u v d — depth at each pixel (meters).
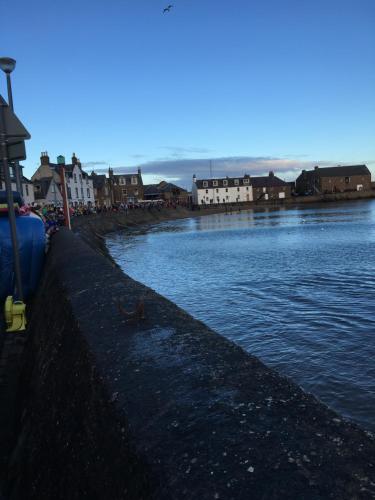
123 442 1.94
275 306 13.91
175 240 43.81
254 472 1.49
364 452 1.58
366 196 126.12
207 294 16.48
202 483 1.48
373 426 6.60
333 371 8.68
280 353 9.80
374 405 7.27
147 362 2.60
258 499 1.36
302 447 1.61
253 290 16.59
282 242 34.34
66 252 8.49
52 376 3.65
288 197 128.25
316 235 38.44
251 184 130.25
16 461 3.57
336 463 1.51
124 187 108.38
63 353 3.67
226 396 2.06
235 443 1.66
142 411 2.05
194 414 1.92
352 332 10.91
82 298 4.54
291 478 1.44
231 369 2.40
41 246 9.07
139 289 4.79
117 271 6.04
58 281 5.97
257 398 2.02
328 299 14.36
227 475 1.49
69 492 2.35
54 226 17.92
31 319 7.41
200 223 74.38
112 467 1.95
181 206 110.88
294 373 8.70
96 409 2.40
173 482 1.53
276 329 11.52
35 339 5.70
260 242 35.66
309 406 1.94
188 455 1.64
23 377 5.29
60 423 2.92
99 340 3.14
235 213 107.88
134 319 3.54
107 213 60.53
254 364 2.48
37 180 66.31
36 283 9.06
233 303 14.71
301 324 11.80
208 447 1.66
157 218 85.44
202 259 27.27
